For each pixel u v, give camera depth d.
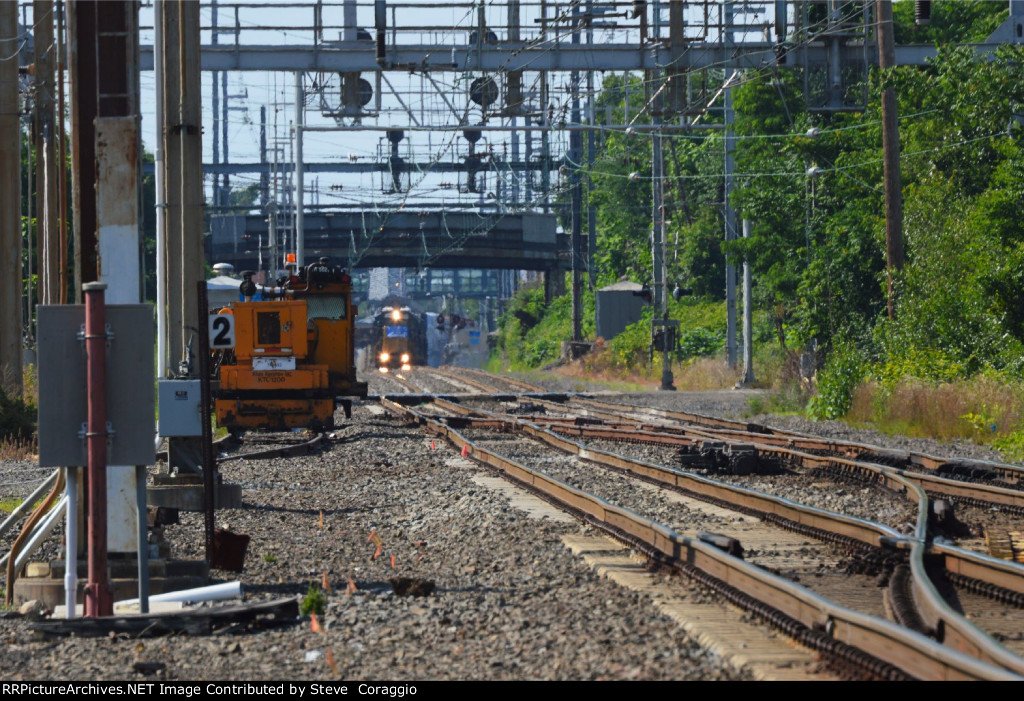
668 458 85.31
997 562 38.31
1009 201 121.31
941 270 124.12
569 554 46.00
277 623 35.22
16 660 31.28
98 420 33.06
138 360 33.50
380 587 41.28
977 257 121.50
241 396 102.56
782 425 116.88
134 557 40.12
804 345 174.75
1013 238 121.25
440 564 46.53
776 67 132.50
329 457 91.88
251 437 108.81
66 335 33.16
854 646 28.75
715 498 61.19
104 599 34.34
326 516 61.47
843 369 125.19
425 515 60.69
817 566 42.81
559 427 110.88
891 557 41.88
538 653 30.39
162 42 61.28
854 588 39.06
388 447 100.12
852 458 80.94
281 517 60.44
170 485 53.50
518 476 72.94
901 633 26.45
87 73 38.91
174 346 59.41
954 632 29.98
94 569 34.19
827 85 132.38
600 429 106.50
